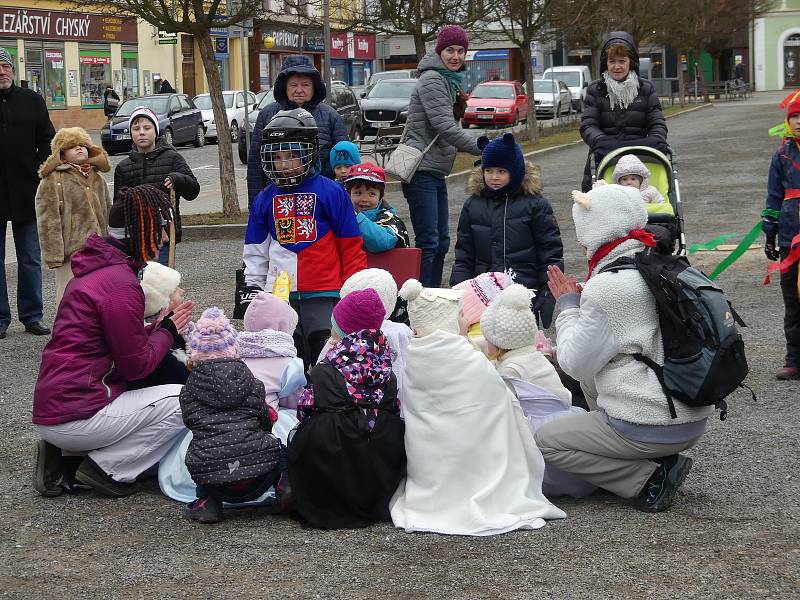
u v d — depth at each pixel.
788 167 7.70
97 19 44.22
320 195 6.65
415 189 9.23
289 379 5.89
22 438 6.86
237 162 29.19
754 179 20.02
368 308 5.41
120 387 5.77
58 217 9.10
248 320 6.16
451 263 12.62
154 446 5.74
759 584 4.39
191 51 50.88
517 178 7.41
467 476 5.21
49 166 9.12
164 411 5.69
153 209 5.83
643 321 5.05
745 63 80.12
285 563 4.78
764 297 10.29
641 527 5.06
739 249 8.84
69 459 5.90
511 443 5.30
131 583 4.61
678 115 46.16
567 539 4.93
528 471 5.32
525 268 7.50
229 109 36.72
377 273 6.04
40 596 4.50
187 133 34.22
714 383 4.94
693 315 4.95
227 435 5.30
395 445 5.30
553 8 31.30
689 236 13.88
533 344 5.79
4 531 5.28
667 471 5.24
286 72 8.73
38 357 9.02
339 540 5.05
